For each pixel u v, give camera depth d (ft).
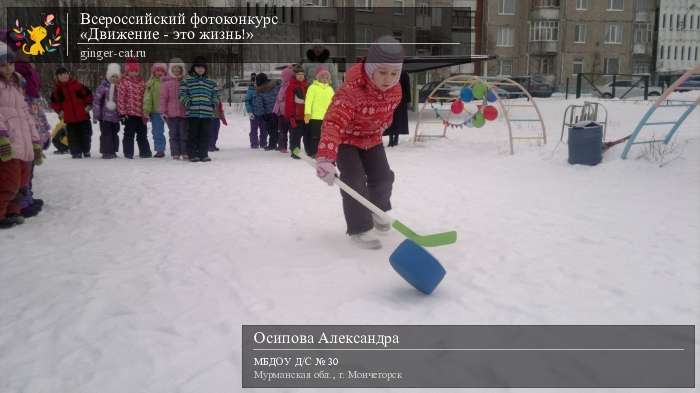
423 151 35.55
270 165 29.94
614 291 10.68
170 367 8.00
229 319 9.61
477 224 16.10
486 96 34.68
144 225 16.67
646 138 30.81
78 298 10.65
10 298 10.71
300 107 32.55
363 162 14.37
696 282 11.07
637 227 15.39
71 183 24.30
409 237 11.28
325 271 12.05
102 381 7.63
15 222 16.81
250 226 16.26
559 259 12.64
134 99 33.42
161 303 10.37
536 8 152.87
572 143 26.18
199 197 20.89
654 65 161.99
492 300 10.30
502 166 28.19
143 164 30.91
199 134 31.53
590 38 155.53
